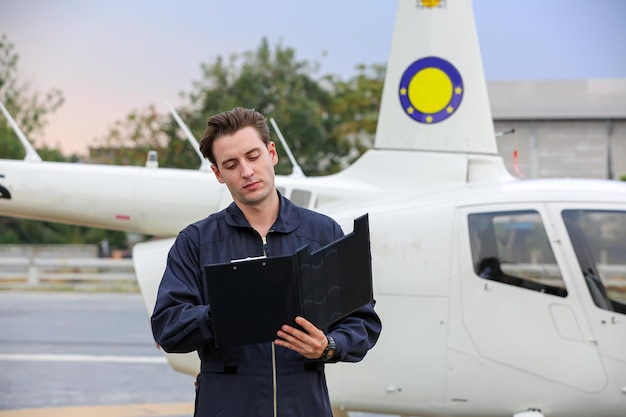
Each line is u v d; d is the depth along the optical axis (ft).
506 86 75.87
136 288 66.54
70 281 69.67
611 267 18.86
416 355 19.26
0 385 31.73
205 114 92.27
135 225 23.38
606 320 18.65
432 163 21.80
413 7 22.25
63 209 23.53
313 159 91.35
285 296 10.64
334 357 11.19
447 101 21.93
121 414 27.73
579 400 18.66
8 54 117.80
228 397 11.44
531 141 75.00
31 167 23.80
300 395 11.48
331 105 98.89
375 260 19.61
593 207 19.13
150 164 23.62
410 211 19.95
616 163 74.54
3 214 24.21
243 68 95.50
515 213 19.42
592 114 74.84
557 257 19.03
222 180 11.99
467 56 21.99
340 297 11.06
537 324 18.84
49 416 27.17
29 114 118.01
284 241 11.77
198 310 11.26
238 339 10.75
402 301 19.42
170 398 30.25
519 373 18.83
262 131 11.77
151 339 42.60
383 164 22.09
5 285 65.67
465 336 19.10
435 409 19.35
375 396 19.52
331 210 21.24
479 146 21.85
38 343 40.91
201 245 11.80
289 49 97.76
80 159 113.19
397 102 22.20
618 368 18.53
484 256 19.25
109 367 35.55
